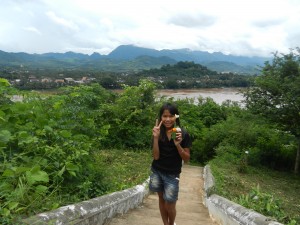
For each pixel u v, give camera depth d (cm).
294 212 930
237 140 1980
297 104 1708
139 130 1647
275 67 1858
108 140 1563
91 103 1409
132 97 1711
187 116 2416
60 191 523
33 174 420
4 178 420
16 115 613
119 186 751
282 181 1557
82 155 646
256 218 454
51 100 867
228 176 1289
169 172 479
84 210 427
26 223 316
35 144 551
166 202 478
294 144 2016
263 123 1894
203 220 664
